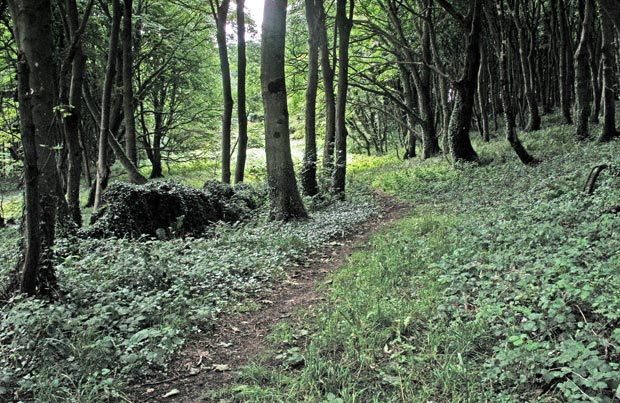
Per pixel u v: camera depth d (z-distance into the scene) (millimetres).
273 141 11664
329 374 3885
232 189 14125
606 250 5344
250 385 3998
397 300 5363
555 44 25359
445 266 6078
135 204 10617
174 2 21812
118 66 20828
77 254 8133
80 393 3812
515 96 24641
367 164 33312
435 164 20781
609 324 3879
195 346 4961
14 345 4422
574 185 9641
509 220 8000
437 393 3512
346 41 15375
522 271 5246
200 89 30156
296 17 24547
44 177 5688
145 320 5281
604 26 14086
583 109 16594
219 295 6348
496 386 3508
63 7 12328
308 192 15375
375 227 10859
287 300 6348
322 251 8984
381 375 3871
